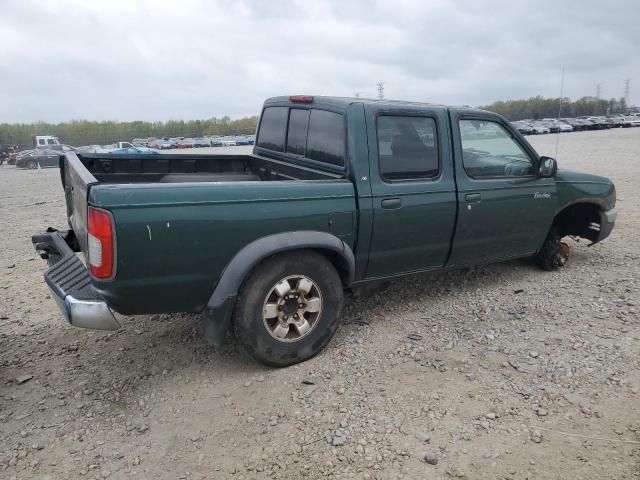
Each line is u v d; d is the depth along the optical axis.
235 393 3.42
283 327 3.63
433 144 4.28
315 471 2.70
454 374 3.59
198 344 4.10
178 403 3.32
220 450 2.88
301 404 3.28
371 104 3.97
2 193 16.03
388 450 2.84
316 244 3.61
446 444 2.88
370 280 4.21
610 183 5.77
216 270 3.34
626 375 3.50
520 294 5.03
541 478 2.61
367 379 3.55
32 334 4.35
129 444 2.94
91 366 3.79
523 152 4.98
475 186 4.52
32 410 3.26
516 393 3.34
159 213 3.08
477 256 4.80
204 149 50.62
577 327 4.26
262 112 5.41
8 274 6.09
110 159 4.92
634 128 57.50
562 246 5.70
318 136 4.28
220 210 3.27
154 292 3.19
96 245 3.00
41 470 2.74
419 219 4.19
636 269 5.69
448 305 4.80
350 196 3.80
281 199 3.50
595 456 2.76
